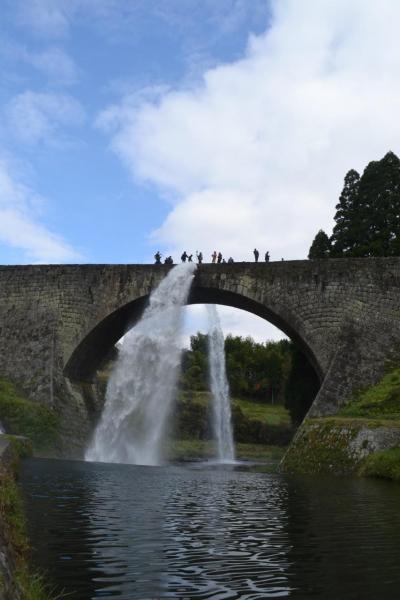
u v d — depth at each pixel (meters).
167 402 55.28
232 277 47.38
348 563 11.84
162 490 23.67
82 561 11.68
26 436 43.47
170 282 48.56
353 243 64.31
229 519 16.75
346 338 43.41
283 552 12.70
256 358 115.31
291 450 37.34
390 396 38.56
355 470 31.77
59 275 51.06
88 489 22.97
